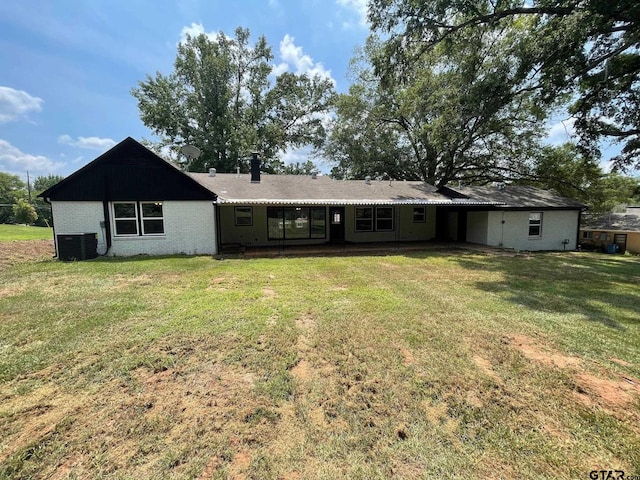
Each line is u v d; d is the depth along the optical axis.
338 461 2.08
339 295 6.00
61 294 5.91
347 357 3.49
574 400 2.74
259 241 14.53
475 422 2.45
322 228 15.34
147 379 3.04
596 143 13.85
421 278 7.66
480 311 5.10
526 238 15.54
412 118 23.25
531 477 1.95
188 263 9.51
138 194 11.14
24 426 2.38
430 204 13.68
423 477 1.96
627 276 8.21
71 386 2.92
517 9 11.12
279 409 2.60
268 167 31.22
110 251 11.07
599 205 20.58
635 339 4.02
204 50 26.69
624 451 2.16
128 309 5.02
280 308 5.14
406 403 2.68
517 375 3.14
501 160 22.58
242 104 30.81
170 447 2.19
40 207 43.12
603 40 11.15
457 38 12.78
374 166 25.12
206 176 15.30
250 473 1.98
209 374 3.14
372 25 12.49
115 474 1.97
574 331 4.28
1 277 7.35
